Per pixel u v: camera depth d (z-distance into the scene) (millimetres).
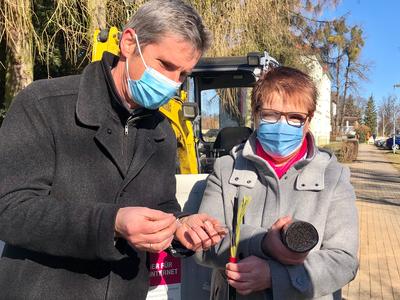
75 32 5230
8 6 4641
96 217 1369
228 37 7676
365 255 6391
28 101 1524
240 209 1667
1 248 1924
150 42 1524
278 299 1589
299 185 1811
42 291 1494
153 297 2049
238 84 5934
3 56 6059
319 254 1679
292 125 1807
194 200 2361
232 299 1775
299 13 11398
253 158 1842
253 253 1698
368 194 12594
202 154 6035
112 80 1587
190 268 2193
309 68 12727
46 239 1386
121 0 6023
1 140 1475
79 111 1534
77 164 1538
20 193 1423
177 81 1591
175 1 1545
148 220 1357
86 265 1542
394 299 4875
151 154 1692
